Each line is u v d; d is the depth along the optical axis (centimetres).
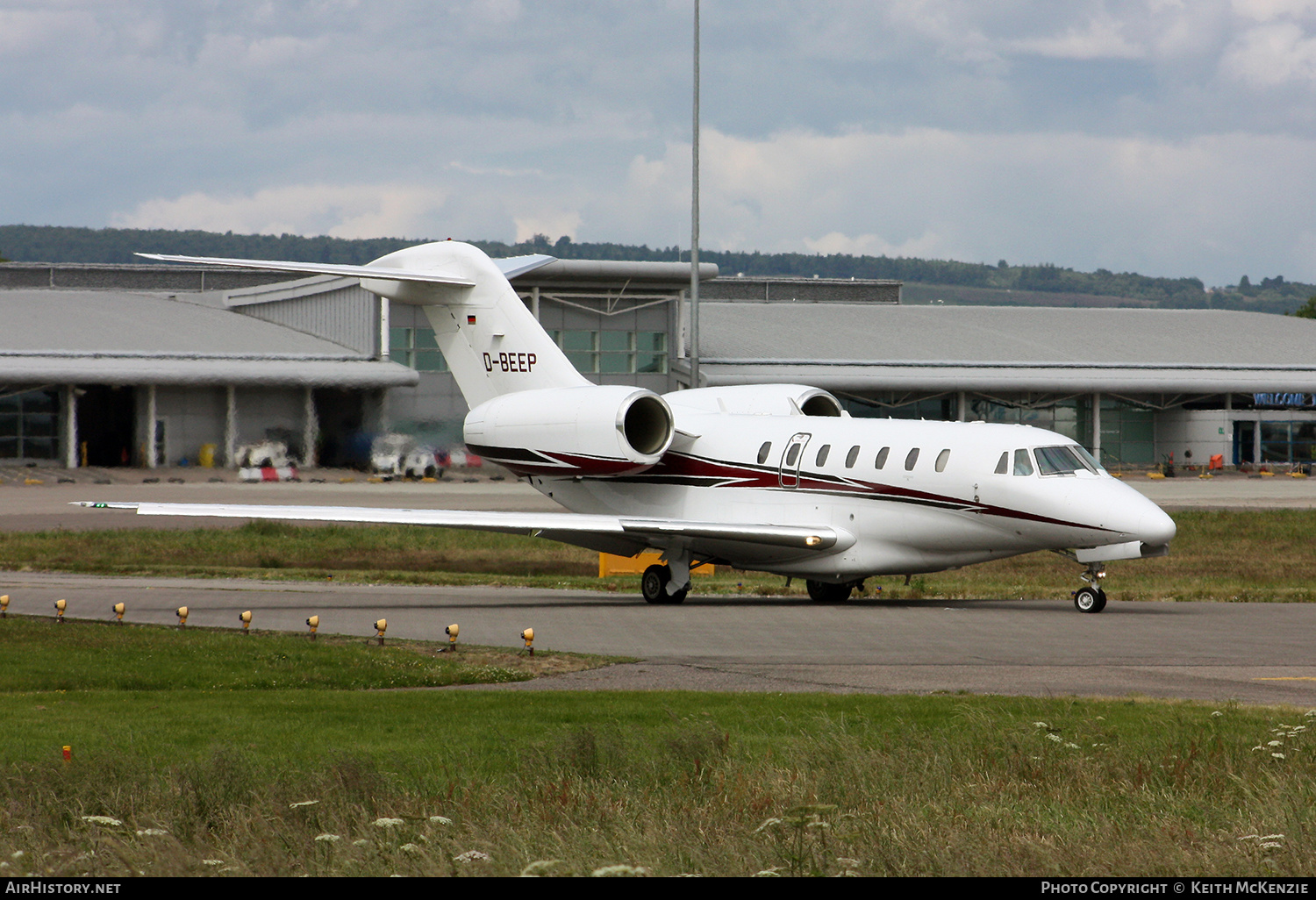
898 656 6856
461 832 3512
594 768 4100
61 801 3709
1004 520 8888
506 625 8200
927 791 3950
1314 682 6016
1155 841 3509
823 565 9575
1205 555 13712
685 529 9294
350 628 7988
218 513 9031
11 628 7688
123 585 10575
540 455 10412
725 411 10800
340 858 3319
